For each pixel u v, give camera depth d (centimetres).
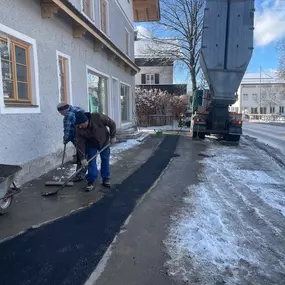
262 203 473
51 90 648
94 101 1015
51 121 645
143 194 496
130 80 1638
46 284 252
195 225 373
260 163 799
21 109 527
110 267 279
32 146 565
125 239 334
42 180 558
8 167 403
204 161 805
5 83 504
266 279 269
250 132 1891
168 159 823
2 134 475
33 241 324
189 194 504
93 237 337
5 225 361
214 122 1220
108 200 461
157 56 2606
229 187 557
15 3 511
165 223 379
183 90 2847
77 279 260
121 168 694
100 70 1037
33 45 572
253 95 6050
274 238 351
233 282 262
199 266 284
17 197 463
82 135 505
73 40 782
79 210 416
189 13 2384
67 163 705
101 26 1123
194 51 2419
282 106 5750
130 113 1634
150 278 263
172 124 2348
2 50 493
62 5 609
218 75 1077
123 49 1480
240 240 342
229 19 1037
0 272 266
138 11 1908
